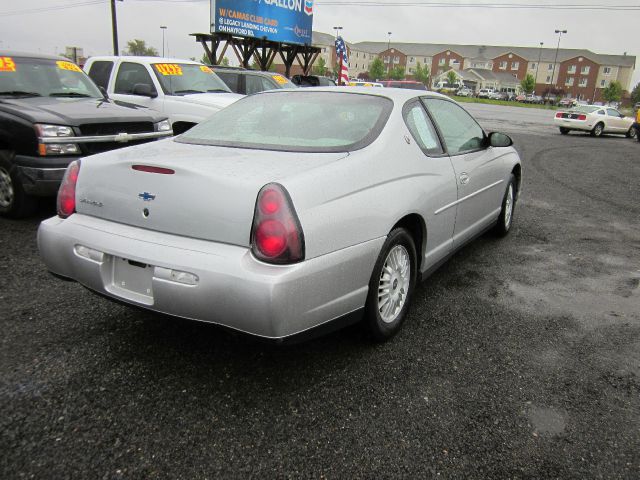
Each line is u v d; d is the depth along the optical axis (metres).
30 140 5.04
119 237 2.55
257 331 2.29
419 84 26.89
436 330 3.32
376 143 2.95
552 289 4.09
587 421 2.45
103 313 3.36
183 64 9.12
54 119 5.11
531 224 6.14
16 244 4.64
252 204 2.30
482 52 122.62
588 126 21.36
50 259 2.81
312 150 2.83
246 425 2.33
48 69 6.55
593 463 2.18
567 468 2.15
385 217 2.78
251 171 2.45
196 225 2.40
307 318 2.39
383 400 2.55
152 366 2.77
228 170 2.45
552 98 90.75
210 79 9.27
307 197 2.37
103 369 2.72
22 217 5.42
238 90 11.86
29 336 3.03
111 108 5.89
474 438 2.30
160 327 3.20
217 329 2.41
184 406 2.45
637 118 20.91
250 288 2.22
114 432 2.25
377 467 2.11
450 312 3.60
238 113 3.45
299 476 2.05
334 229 2.46
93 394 2.50
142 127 5.88
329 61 106.81
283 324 2.28
